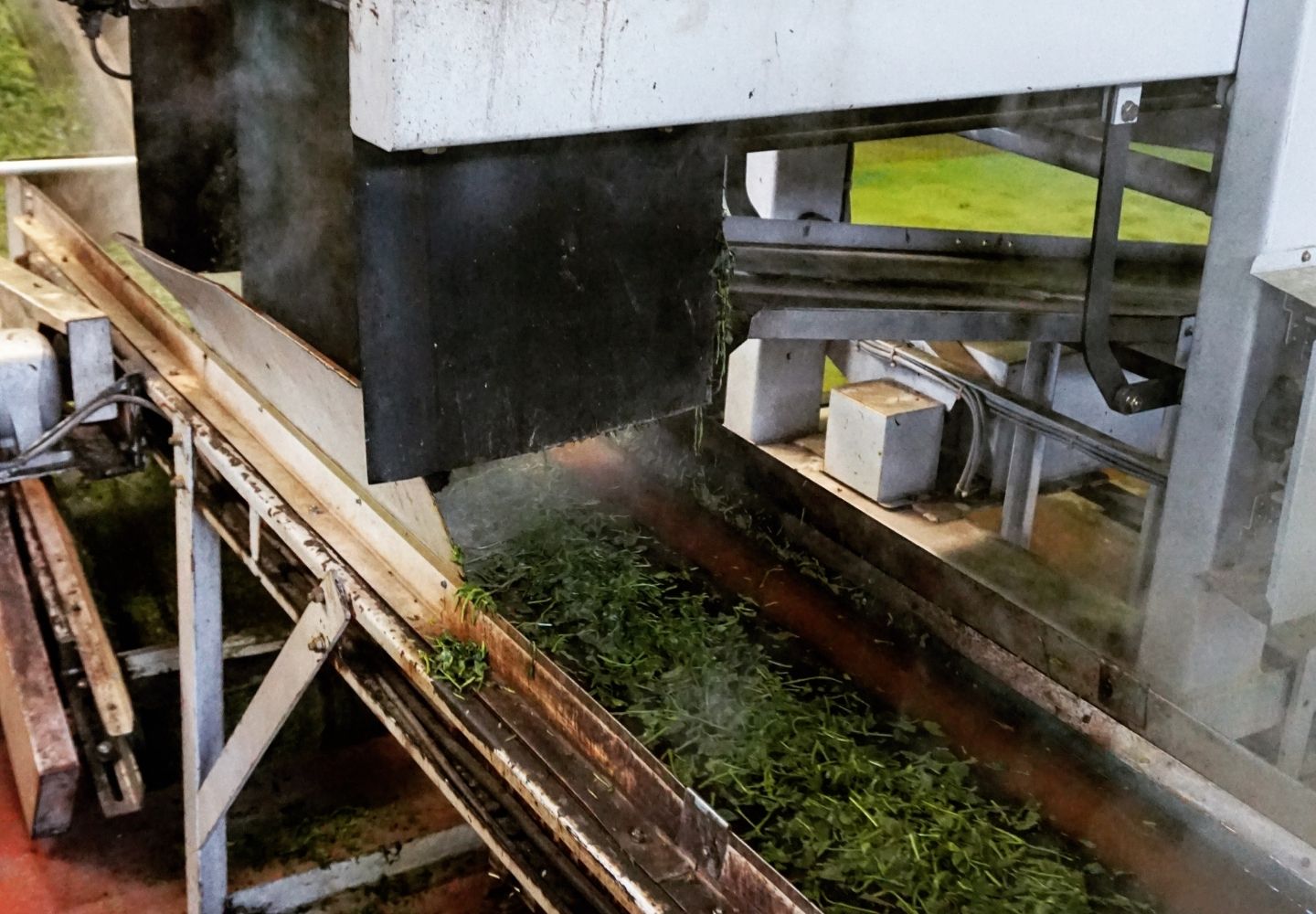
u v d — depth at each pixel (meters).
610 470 2.33
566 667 1.72
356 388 1.51
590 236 1.21
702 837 1.29
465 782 1.65
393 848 2.94
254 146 2.18
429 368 1.16
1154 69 1.43
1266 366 1.59
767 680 1.76
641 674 1.73
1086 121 2.12
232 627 3.44
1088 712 1.65
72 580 3.22
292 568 2.20
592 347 1.25
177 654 3.27
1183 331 1.88
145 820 3.16
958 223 4.15
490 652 1.63
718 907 1.25
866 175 4.70
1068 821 1.55
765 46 1.13
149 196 2.34
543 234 1.18
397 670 1.91
